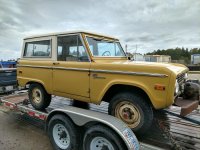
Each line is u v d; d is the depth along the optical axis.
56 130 3.76
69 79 4.13
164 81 3.01
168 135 3.34
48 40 4.54
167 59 28.08
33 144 4.21
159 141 3.27
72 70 4.06
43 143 4.26
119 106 3.50
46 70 4.55
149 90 3.14
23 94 6.66
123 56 5.09
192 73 21.70
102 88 3.65
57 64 4.30
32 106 5.11
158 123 3.76
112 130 2.96
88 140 3.22
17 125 5.32
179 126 3.79
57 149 3.67
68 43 4.20
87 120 3.24
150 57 25.58
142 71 3.19
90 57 3.88
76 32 4.05
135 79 3.27
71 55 4.16
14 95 6.49
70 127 3.46
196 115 3.99
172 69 3.10
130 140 2.88
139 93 3.39
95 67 3.71
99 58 4.12
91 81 3.79
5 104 5.80
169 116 4.16
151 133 3.54
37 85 4.90
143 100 3.25
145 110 3.22
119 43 5.09
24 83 5.11
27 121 5.59
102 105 5.04
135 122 3.34
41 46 4.70
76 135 3.45
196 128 3.71
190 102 3.52
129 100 3.32
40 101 4.85
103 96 3.67
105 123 3.00
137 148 2.92
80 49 4.01
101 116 3.21
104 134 3.00
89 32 4.13
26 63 5.00
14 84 8.24
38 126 5.22
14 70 8.23
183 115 3.29
